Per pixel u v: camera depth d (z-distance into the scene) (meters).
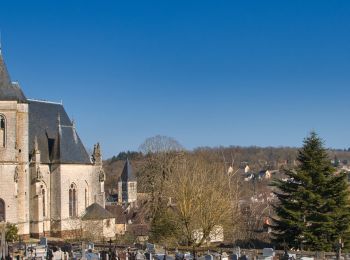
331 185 83.69
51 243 83.44
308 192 82.19
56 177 103.75
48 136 106.44
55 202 103.44
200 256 67.50
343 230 80.19
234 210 97.94
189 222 87.69
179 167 110.50
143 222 121.81
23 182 95.94
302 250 78.44
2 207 93.06
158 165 123.75
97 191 110.94
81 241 83.25
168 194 102.25
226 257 65.75
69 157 105.62
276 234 83.12
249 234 99.19
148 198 123.25
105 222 106.50
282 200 84.75
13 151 94.38
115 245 76.69
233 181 130.88
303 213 81.56
